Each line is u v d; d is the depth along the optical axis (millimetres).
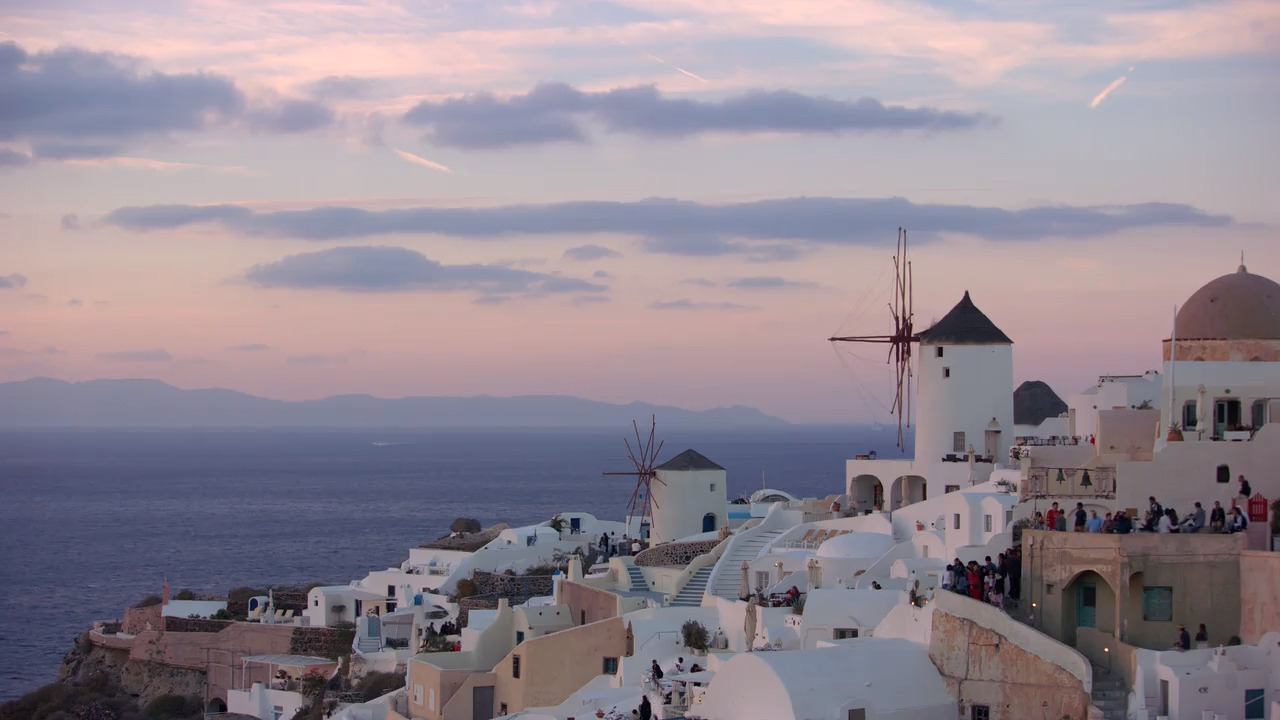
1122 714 44812
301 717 78750
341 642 88875
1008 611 50688
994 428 81375
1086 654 48312
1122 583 47250
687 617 65875
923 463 83125
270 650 91375
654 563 83625
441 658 71562
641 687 57062
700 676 53938
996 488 67750
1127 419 60531
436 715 67438
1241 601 47719
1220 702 44156
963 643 48500
